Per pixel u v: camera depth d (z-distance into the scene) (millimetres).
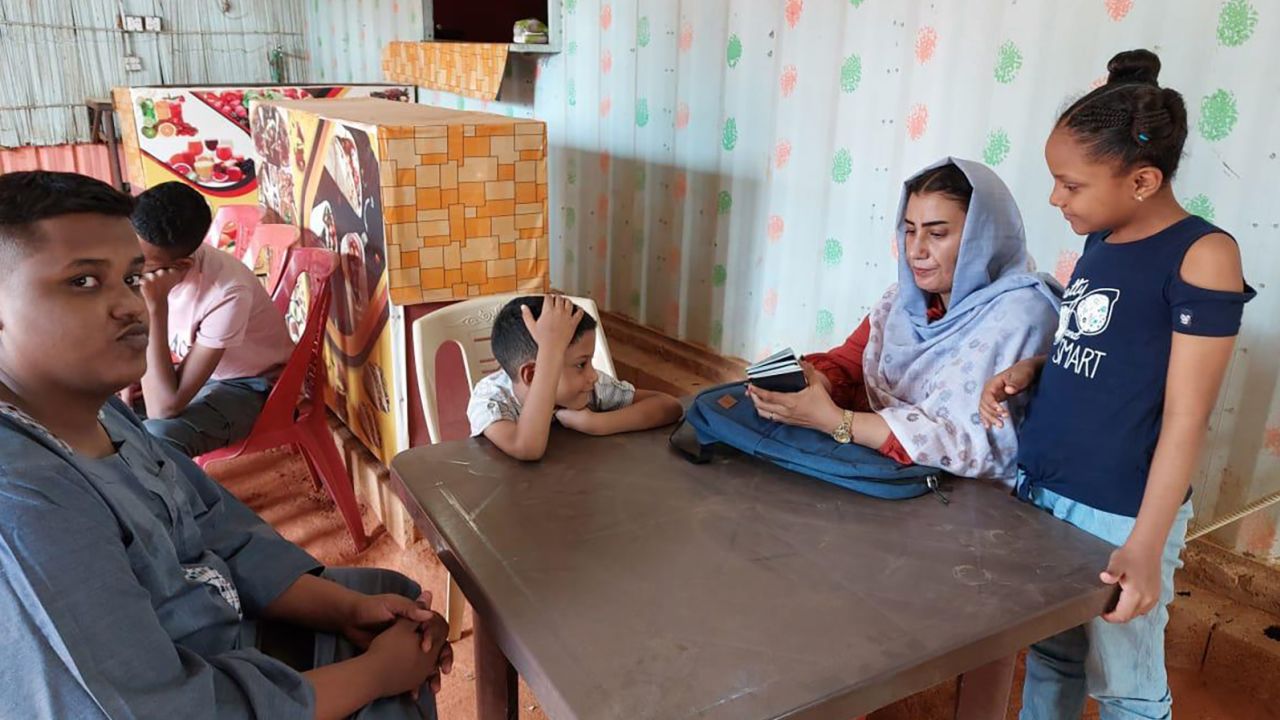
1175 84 1945
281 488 3062
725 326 3291
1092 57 2057
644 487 1390
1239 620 2016
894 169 2559
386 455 2633
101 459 1064
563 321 1516
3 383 1005
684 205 3350
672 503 1337
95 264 980
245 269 2504
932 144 2439
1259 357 1934
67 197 963
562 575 1135
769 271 3061
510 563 1160
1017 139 2232
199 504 1293
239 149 4672
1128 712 1493
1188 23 1899
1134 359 1251
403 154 2236
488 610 1076
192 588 1090
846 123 2674
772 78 2883
